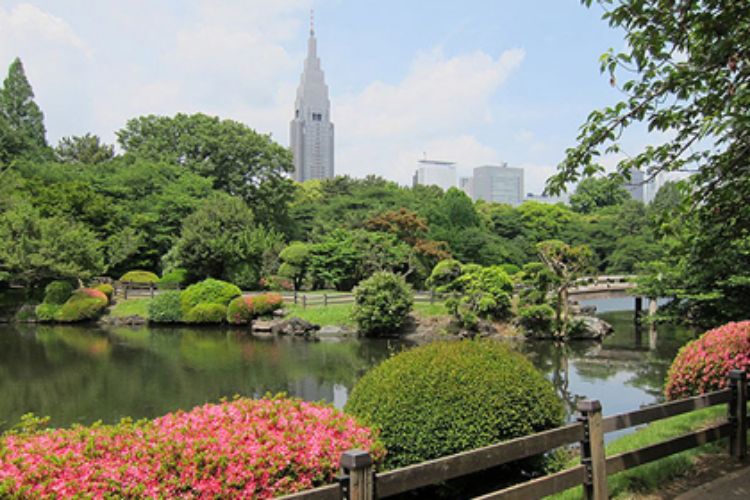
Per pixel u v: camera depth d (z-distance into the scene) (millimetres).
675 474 4438
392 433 4520
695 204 4469
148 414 9641
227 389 11617
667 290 11781
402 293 19812
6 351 16109
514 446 3109
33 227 23047
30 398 10750
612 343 18047
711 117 3627
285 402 3676
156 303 22438
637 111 4074
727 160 4219
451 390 4617
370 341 18750
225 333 20281
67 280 24281
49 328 21203
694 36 4004
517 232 43750
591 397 10812
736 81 3773
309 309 22188
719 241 4910
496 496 3012
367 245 28297
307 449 3020
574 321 18938
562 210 46281
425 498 4977
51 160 40875
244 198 39062
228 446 2916
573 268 19078
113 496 2518
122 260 29000
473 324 19469
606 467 3594
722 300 11094
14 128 38938
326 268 28797
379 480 2539
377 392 4770
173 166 35906
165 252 32250
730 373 4785
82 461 2723
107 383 12070
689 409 4234
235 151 37875
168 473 2721
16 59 41875
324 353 16250
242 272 27359
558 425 4965
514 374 4859
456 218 39688
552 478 3258
